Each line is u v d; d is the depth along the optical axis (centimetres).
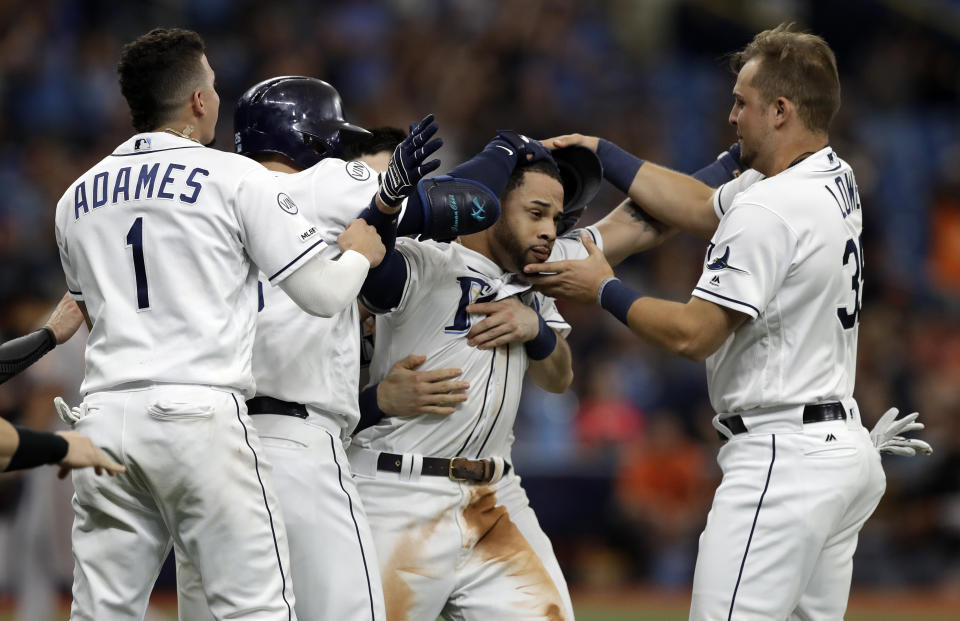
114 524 1319
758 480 1433
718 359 1505
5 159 4506
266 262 1297
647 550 3722
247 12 5206
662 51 6100
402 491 1516
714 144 5775
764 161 1524
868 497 1491
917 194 5869
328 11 5412
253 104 1491
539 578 1543
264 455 1327
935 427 3916
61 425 2528
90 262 1325
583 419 3988
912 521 3738
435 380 1503
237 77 4841
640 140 5469
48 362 2541
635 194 1734
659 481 3753
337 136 1495
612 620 3173
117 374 1279
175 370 1267
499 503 1582
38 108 4675
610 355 4225
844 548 1509
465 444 1541
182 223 1295
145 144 1350
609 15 6044
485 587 1534
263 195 1305
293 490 1381
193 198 1302
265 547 1291
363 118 5016
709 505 3809
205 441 1258
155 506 1333
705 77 6081
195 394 1264
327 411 1425
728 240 1440
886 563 3738
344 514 1403
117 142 4659
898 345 4619
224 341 1288
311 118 1489
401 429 1527
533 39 5612
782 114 1492
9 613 2995
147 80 1370
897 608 3488
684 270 4762
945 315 5156
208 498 1263
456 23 5603
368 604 1383
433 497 1516
